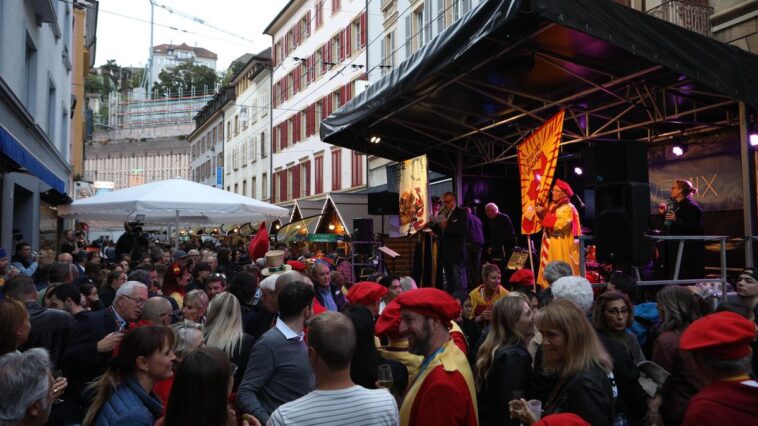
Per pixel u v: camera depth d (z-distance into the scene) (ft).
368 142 44.01
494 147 44.32
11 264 32.37
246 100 153.28
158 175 305.32
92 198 40.27
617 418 10.36
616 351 11.39
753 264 26.61
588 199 43.01
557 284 14.01
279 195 123.95
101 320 15.06
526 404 9.07
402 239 49.62
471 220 36.19
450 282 34.94
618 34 21.48
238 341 13.97
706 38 23.71
